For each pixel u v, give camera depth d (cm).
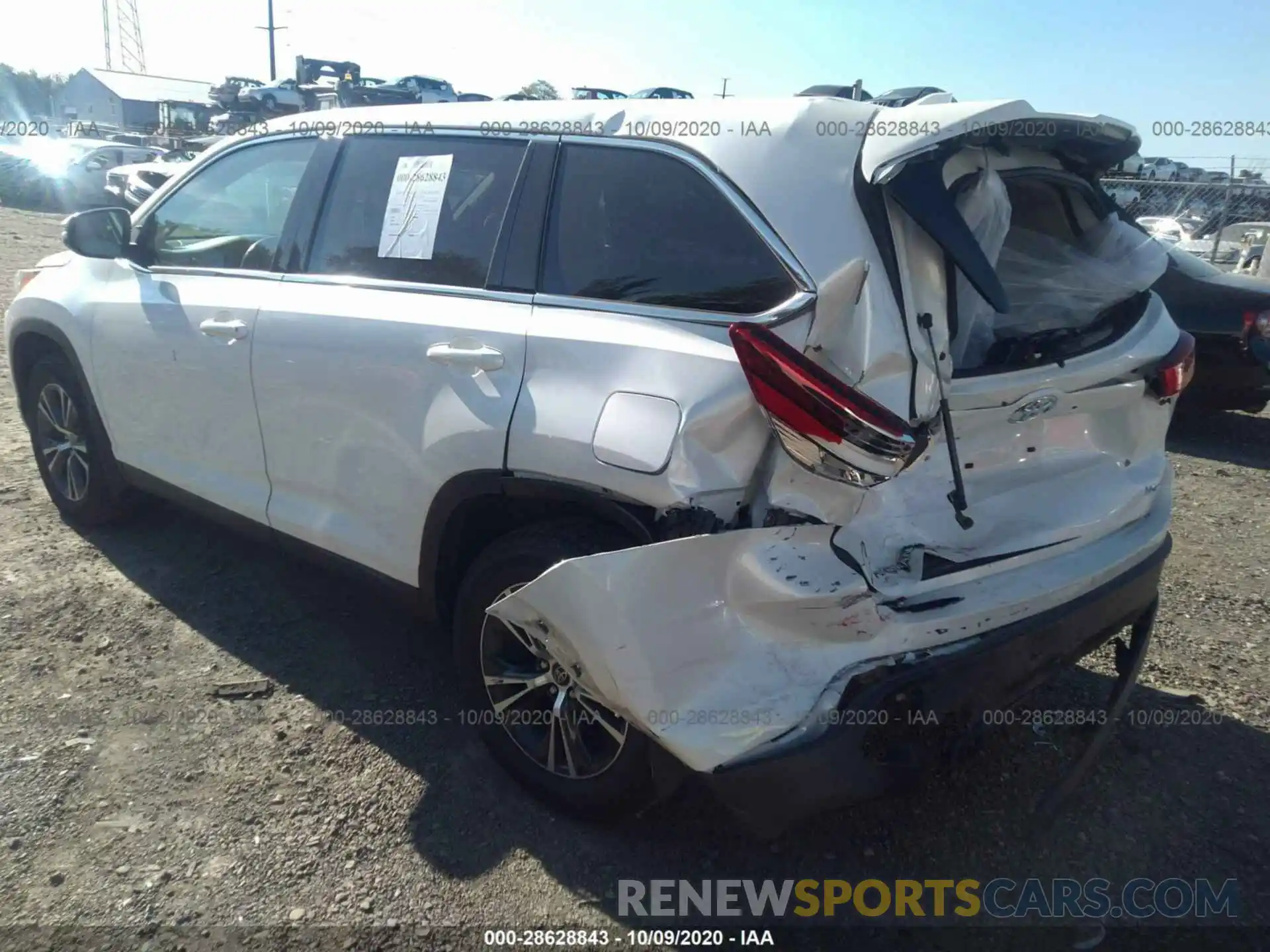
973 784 304
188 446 384
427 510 293
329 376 316
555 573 236
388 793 291
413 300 302
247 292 352
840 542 231
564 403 255
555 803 283
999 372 249
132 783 290
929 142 229
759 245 242
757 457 231
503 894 257
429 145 319
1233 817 292
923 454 238
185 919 244
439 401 283
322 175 346
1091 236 302
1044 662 254
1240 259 1269
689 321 246
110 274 414
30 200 2412
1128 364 276
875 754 228
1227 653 387
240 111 3088
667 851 274
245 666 354
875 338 226
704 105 270
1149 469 303
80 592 400
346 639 375
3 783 286
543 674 278
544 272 279
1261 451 695
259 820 278
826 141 243
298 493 343
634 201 268
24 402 467
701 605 229
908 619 231
